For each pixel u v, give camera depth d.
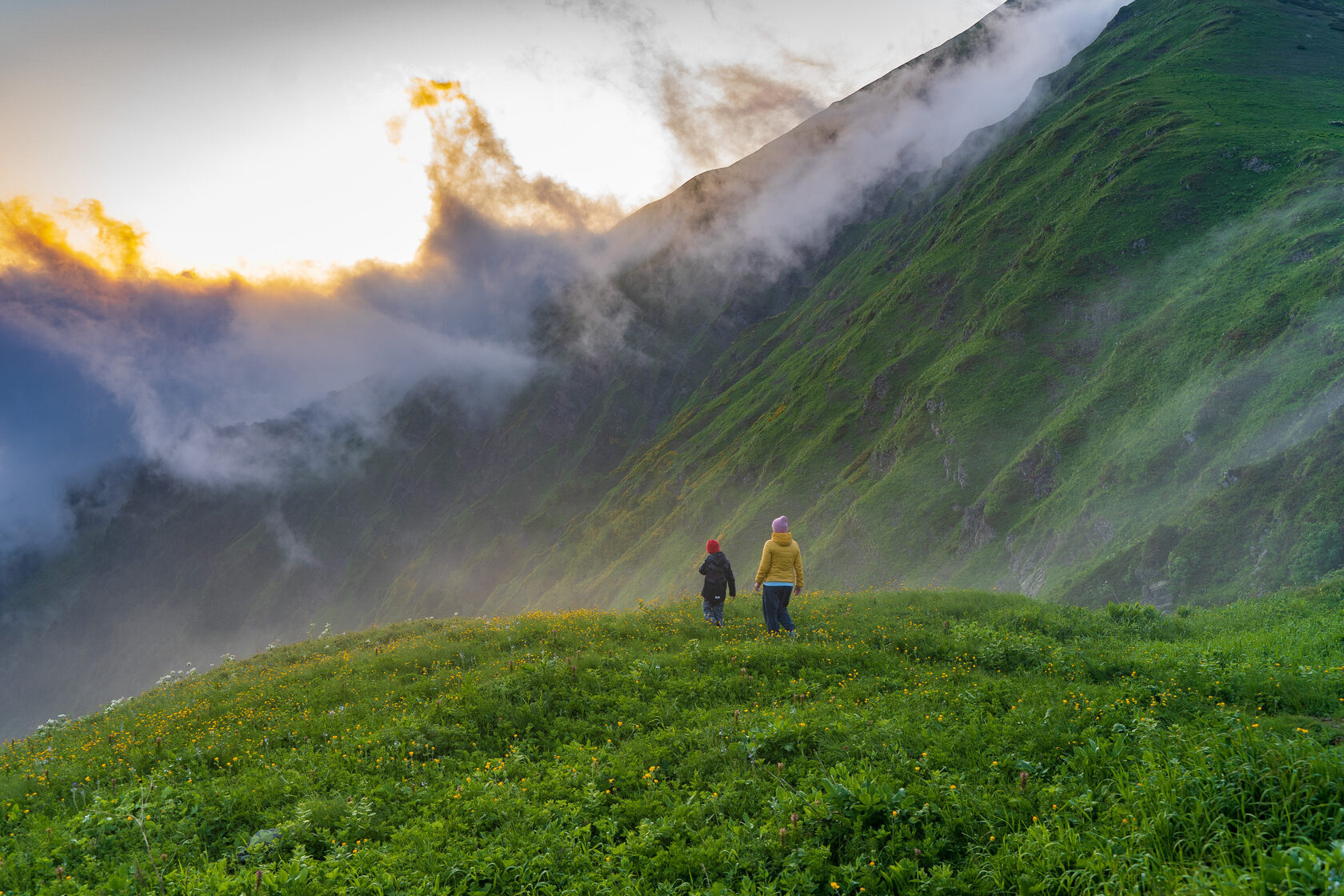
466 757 9.23
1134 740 7.34
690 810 6.94
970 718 8.48
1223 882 4.58
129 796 8.17
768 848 6.13
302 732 10.85
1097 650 12.60
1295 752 6.04
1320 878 4.42
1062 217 133.62
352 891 6.03
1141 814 5.72
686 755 8.42
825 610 17.59
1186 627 15.91
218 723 12.48
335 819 7.59
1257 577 43.69
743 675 11.27
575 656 12.97
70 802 9.04
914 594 19.53
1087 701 8.66
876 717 8.78
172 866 6.87
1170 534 54.69
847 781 6.71
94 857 7.14
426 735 9.73
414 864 6.43
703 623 16.27
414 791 8.17
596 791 7.59
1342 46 156.88
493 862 6.38
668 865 6.18
